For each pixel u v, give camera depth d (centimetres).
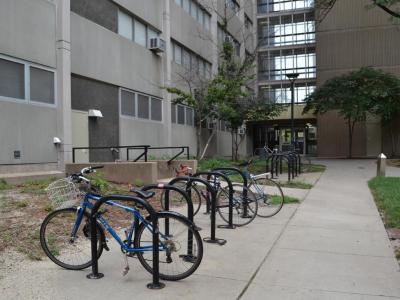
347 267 545
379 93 2836
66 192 531
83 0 1473
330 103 2975
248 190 790
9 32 1151
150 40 1930
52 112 1297
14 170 1153
